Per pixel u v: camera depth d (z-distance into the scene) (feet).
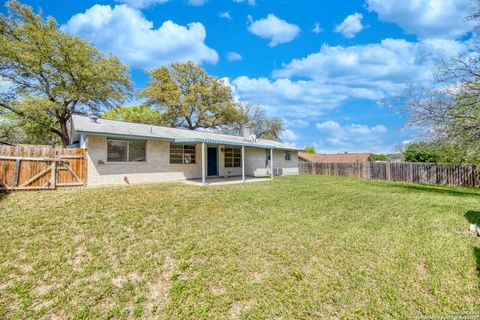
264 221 19.70
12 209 20.30
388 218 21.38
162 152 41.65
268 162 67.67
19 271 11.66
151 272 12.01
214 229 17.54
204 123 100.32
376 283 11.18
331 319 9.04
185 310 9.50
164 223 18.49
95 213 19.86
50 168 30.40
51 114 61.77
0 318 8.90
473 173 46.03
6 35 54.70
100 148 34.53
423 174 52.95
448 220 20.72
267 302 9.95
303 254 13.92
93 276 11.59
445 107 33.14
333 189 37.99
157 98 91.20
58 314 9.21
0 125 61.00
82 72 58.90
